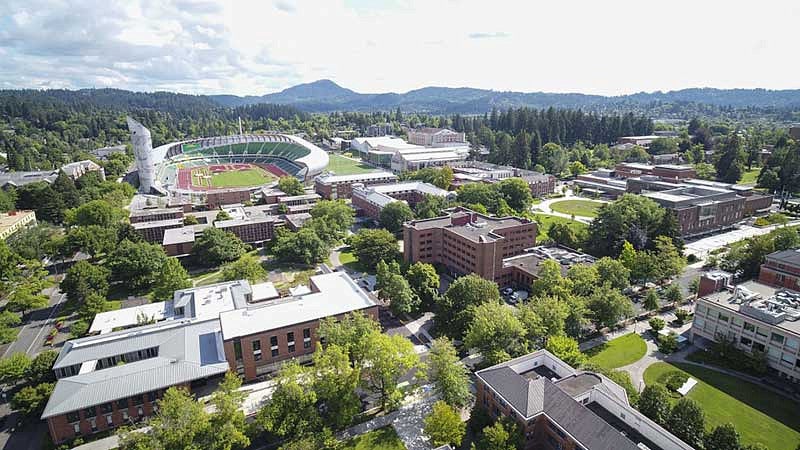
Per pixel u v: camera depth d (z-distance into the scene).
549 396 73.38
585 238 170.75
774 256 129.25
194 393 94.62
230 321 102.38
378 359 84.50
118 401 84.94
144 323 116.62
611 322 110.75
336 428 83.38
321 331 97.44
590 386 76.88
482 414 80.06
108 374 88.69
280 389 79.19
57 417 80.44
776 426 82.12
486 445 70.12
